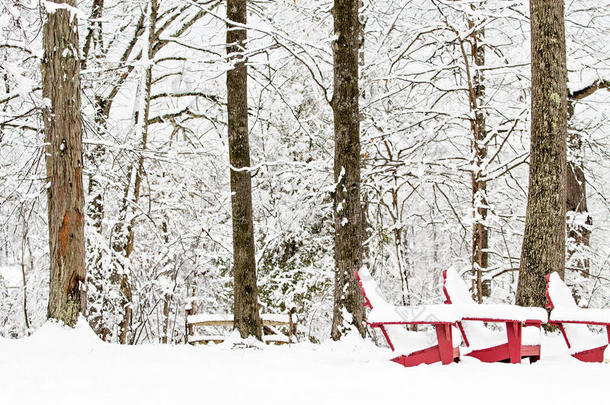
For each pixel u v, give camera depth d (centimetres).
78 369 519
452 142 1417
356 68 824
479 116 1273
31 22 889
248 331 916
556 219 772
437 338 562
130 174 1268
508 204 1484
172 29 1415
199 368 545
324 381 472
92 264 1191
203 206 1545
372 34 1502
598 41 1298
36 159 1021
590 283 1459
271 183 1619
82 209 805
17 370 505
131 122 1263
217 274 1680
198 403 378
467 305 585
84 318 794
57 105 798
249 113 1570
